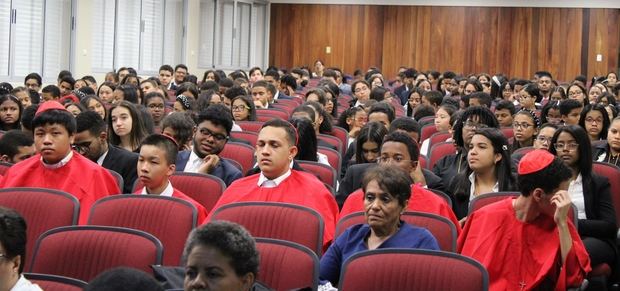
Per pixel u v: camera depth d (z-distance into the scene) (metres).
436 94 12.70
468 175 5.63
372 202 4.08
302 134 6.80
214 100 10.20
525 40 24.33
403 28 24.98
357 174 5.86
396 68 25.05
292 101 13.09
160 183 5.18
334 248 4.23
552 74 24.23
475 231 4.34
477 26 24.55
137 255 3.91
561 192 4.08
